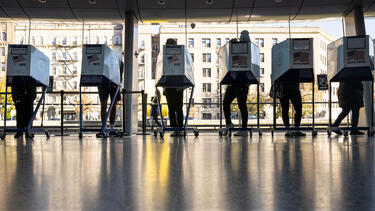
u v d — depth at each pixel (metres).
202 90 20.36
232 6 8.34
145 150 3.51
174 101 6.54
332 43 6.45
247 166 2.22
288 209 1.14
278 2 8.12
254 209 1.14
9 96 17.14
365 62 5.88
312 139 5.38
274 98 6.32
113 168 2.16
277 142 4.69
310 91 21.05
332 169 2.07
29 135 6.44
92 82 6.74
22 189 1.50
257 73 6.59
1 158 2.78
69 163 2.43
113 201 1.26
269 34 12.53
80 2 8.19
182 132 6.83
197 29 12.72
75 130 10.39
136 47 8.98
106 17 9.04
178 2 8.15
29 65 6.26
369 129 6.09
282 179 1.73
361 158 2.65
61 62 19.84
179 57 6.15
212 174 1.90
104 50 6.29
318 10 8.57
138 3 8.19
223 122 11.24
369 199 1.28
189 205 1.20
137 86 8.98
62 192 1.43
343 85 6.59
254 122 13.45
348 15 8.64
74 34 13.90
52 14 8.84
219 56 6.95
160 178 1.78
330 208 1.15
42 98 6.91
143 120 7.86
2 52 12.84
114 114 7.10
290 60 6.02
